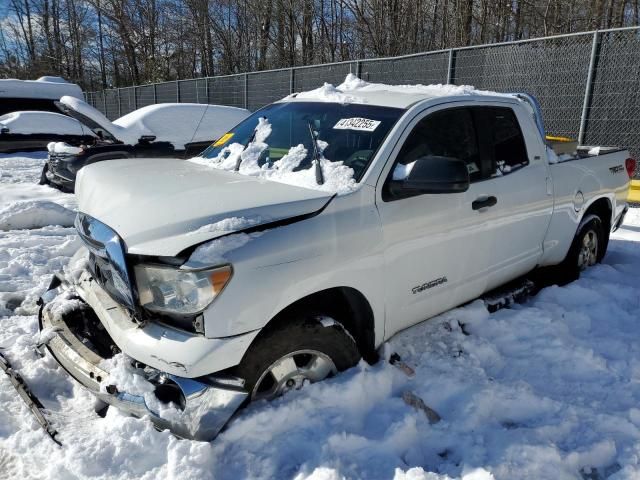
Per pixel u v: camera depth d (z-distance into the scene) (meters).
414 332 3.60
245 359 2.48
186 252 2.34
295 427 2.59
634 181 8.41
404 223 3.06
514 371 3.47
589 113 8.65
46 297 3.46
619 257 5.96
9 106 16.81
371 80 11.70
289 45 24.78
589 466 2.64
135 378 2.44
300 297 2.60
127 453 2.43
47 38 42.66
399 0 19.61
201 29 28.64
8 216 7.01
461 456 2.62
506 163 3.93
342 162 3.12
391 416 2.80
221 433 2.46
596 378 3.37
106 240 2.55
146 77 31.92
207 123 10.07
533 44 9.18
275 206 2.62
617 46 8.23
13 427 2.80
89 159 9.07
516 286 4.41
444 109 3.50
